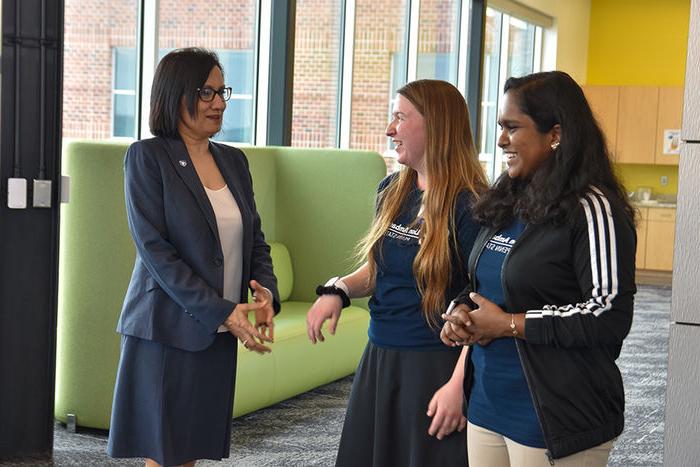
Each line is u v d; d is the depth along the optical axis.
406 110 2.77
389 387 2.79
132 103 6.09
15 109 4.51
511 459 2.33
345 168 6.54
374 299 2.87
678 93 13.05
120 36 5.94
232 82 6.83
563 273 2.24
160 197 3.19
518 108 2.29
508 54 12.65
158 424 3.24
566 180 2.23
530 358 2.25
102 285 4.89
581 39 14.38
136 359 3.28
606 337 2.18
